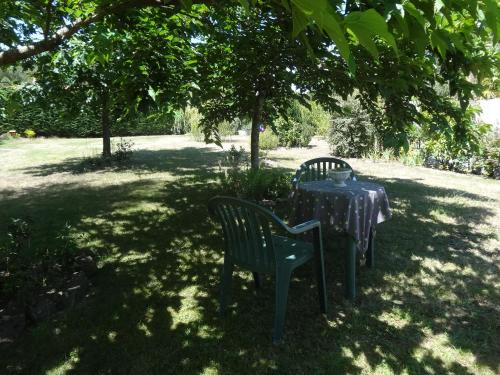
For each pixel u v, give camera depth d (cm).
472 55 205
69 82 741
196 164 1094
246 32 408
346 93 436
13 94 450
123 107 535
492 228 512
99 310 307
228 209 271
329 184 384
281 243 303
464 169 961
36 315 288
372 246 382
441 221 542
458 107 363
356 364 240
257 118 634
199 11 379
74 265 361
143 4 229
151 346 261
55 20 362
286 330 277
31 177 894
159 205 634
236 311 304
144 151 1420
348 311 303
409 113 329
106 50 353
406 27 100
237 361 244
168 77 443
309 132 1605
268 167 1003
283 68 469
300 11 54
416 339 266
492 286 346
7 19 382
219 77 546
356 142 1227
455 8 103
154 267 390
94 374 234
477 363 241
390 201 654
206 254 425
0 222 547
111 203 650
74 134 2053
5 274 320
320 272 293
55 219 557
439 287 344
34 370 238
